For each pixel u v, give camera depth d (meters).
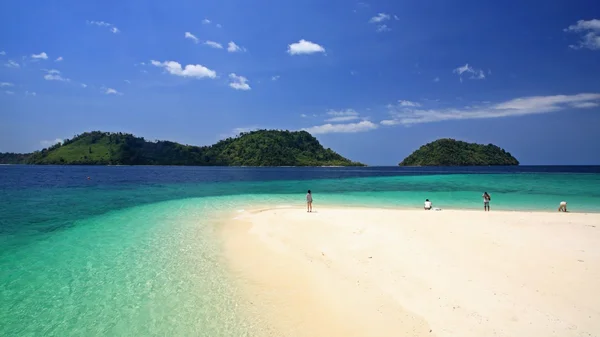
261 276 11.38
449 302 8.55
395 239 14.38
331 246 14.38
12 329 7.95
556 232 14.98
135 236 17.25
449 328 7.43
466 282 9.64
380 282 10.18
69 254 13.95
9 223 20.56
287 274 11.48
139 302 9.42
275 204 30.34
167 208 27.41
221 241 16.23
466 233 14.92
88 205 28.83
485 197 25.19
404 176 79.81
